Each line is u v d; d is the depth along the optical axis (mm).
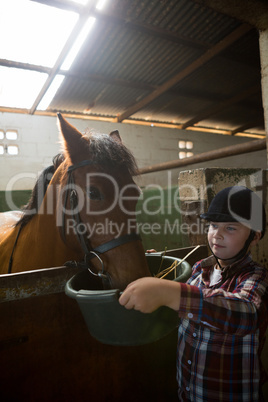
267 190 1581
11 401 817
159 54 4035
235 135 7797
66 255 1120
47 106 5172
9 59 3688
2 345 793
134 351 1021
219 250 758
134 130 6352
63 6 2836
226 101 5680
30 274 827
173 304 607
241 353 726
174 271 917
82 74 4250
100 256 873
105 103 5422
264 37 1534
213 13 3252
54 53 3654
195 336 773
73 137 951
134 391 1031
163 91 4777
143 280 610
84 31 3332
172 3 3051
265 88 1537
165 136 6715
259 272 729
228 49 3949
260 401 753
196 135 7129
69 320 893
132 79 4637
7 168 4988
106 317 657
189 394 779
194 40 3666
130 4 2998
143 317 654
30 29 3174
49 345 866
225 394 720
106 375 969
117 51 3854
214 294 616
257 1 1372
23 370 829
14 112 5105
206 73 4660
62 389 895
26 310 825
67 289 694
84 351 924
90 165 891
